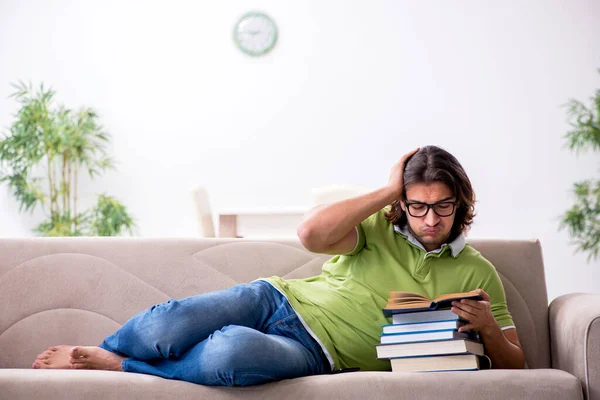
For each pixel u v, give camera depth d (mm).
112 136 5707
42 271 1981
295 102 5590
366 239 1804
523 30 5352
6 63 5793
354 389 1383
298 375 1519
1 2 5828
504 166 5289
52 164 5625
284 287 1708
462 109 5379
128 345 1539
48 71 5773
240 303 1613
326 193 3656
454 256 1738
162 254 2021
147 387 1381
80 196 5656
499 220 5270
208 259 2025
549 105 5277
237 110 5648
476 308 1527
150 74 5727
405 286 1717
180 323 1511
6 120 5746
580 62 5277
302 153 5562
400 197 1746
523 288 1969
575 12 5309
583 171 5191
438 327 1522
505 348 1583
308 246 1721
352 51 5547
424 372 1453
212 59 5695
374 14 5535
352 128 5512
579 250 5133
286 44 5625
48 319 1950
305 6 5625
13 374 1404
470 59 5398
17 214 5617
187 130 5676
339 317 1695
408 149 5426
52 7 5801
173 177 5656
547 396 1384
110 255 2014
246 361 1378
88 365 1546
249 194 5594
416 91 5445
